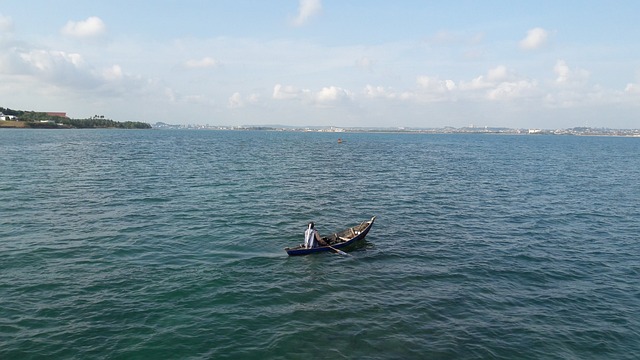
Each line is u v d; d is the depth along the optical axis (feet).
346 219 95.09
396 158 265.95
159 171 164.35
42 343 40.29
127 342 41.06
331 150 336.29
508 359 40.19
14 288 51.83
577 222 95.30
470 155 304.91
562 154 331.57
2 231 75.31
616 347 42.73
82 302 48.85
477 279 60.03
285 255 68.90
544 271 63.62
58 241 70.74
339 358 39.63
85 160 196.13
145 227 81.56
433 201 117.91
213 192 121.49
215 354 39.73
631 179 173.47
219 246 71.97
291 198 116.57
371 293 54.49
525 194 132.05
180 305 49.16
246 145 383.04
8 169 155.02
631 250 74.79
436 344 42.37
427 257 69.46
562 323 47.42
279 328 44.75
